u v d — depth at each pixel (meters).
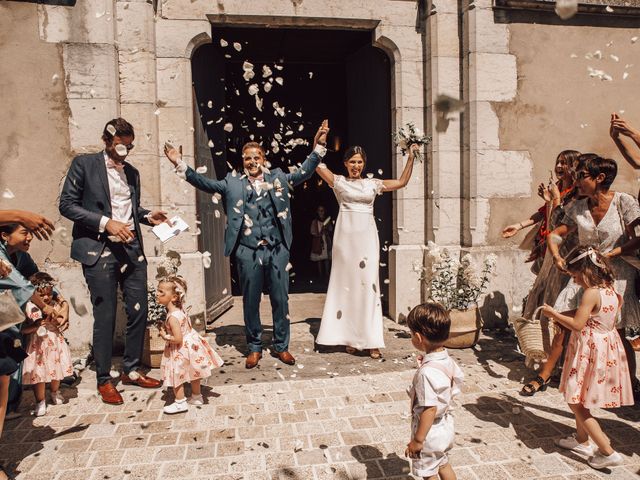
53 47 4.64
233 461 2.90
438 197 5.58
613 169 3.44
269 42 7.52
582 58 5.61
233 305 6.86
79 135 4.71
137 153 4.94
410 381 4.08
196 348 3.58
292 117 9.33
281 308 4.56
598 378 2.74
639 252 3.43
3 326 2.57
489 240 5.53
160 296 3.51
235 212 4.37
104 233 3.81
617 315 3.00
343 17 5.37
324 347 5.03
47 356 3.57
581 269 2.86
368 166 6.63
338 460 2.89
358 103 6.90
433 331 2.33
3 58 4.56
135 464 2.88
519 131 5.52
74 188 3.78
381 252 6.34
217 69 6.06
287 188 4.54
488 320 5.52
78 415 3.55
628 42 5.70
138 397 3.86
